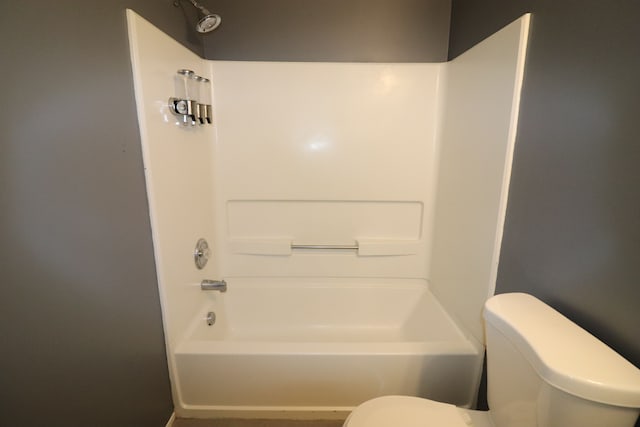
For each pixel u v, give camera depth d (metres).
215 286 1.60
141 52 1.04
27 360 0.67
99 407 0.89
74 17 0.77
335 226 1.92
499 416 0.88
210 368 1.33
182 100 1.29
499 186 1.14
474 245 1.34
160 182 1.19
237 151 1.81
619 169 0.68
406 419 0.92
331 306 1.98
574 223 0.81
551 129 0.89
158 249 1.19
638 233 0.64
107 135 0.90
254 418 1.39
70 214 0.77
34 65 0.67
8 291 0.62
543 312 0.84
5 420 0.63
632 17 0.65
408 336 1.86
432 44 1.69
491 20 1.24
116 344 0.96
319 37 1.69
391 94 1.74
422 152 1.80
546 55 0.91
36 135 0.67
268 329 1.97
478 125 1.31
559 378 0.64
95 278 0.86
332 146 1.80
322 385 1.33
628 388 0.60
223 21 1.67
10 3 0.61
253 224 1.92
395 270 1.95
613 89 0.69
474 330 1.33
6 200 0.61
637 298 0.65
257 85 1.74
